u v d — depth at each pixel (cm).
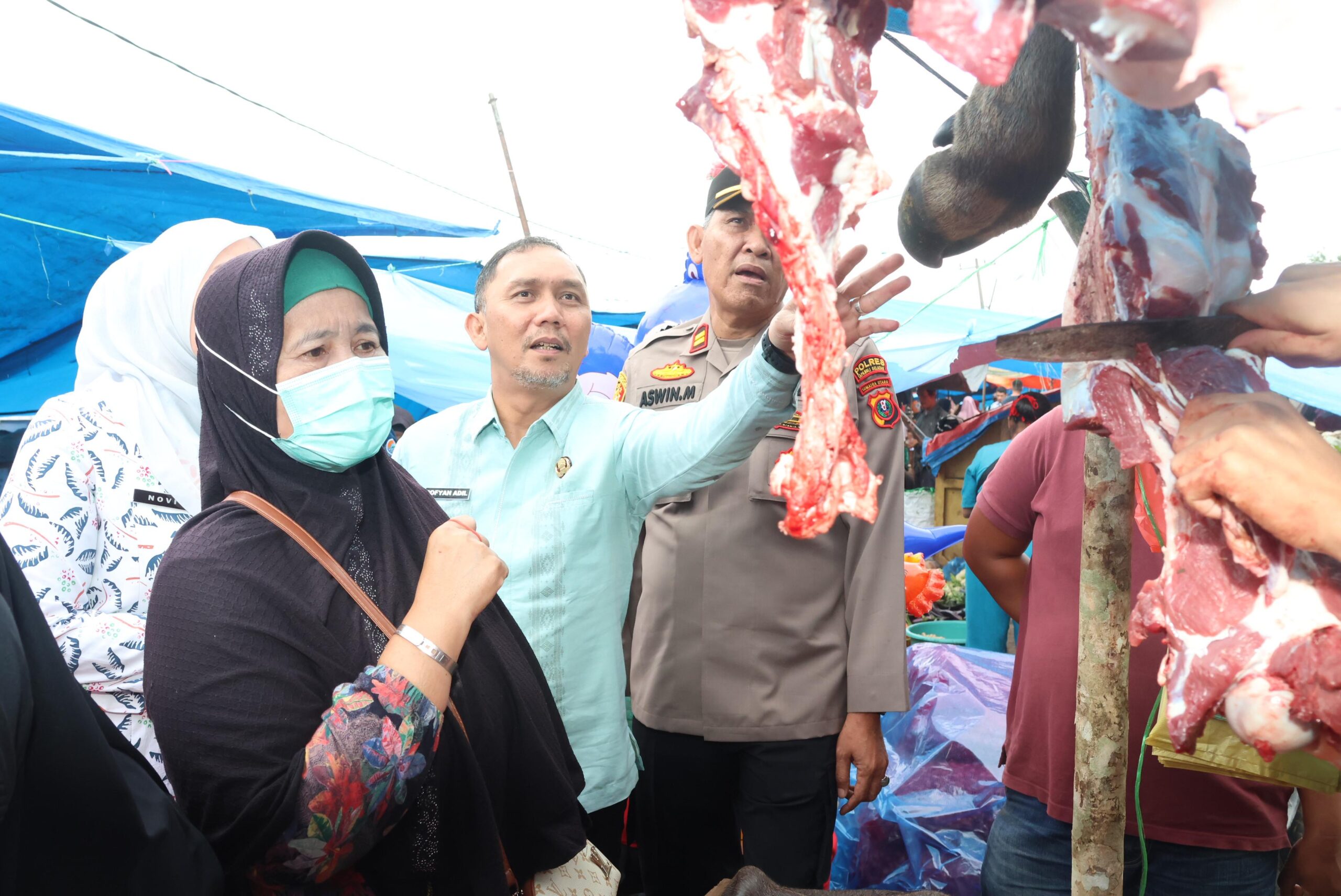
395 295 753
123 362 190
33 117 515
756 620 242
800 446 74
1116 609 127
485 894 142
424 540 161
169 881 113
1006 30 62
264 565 136
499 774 154
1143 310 98
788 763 239
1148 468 125
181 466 184
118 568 175
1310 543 79
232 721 123
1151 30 62
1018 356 94
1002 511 224
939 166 115
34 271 607
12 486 172
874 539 237
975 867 238
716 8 74
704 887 267
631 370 285
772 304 262
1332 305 82
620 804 223
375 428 152
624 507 221
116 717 164
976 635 372
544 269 221
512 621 171
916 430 818
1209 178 95
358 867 140
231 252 194
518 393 225
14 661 99
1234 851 177
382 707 126
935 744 266
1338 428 519
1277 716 81
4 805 94
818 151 74
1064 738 187
